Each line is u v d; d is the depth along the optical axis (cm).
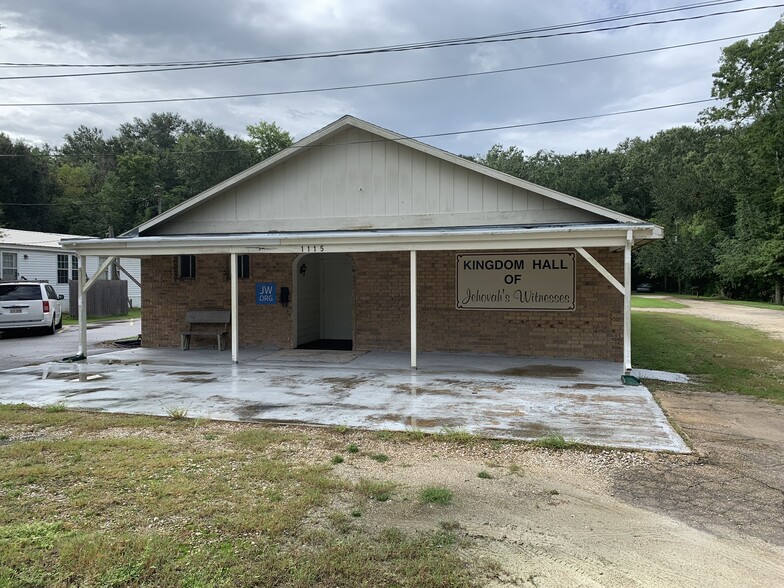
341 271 1463
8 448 554
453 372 998
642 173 5938
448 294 1213
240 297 1336
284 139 5434
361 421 667
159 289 1380
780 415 727
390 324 1250
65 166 5584
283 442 582
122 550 341
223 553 339
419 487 459
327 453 548
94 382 930
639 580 321
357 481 470
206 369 1052
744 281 4516
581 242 916
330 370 1029
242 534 367
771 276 4084
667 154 6050
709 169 5081
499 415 696
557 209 1104
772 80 3619
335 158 1234
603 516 409
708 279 5134
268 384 903
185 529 372
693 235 5059
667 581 321
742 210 4375
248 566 325
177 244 1116
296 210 1259
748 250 4209
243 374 996
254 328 1331
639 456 545
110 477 471
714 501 439
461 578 317
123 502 418
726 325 1886
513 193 1129
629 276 904
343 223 1229
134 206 5109
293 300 1316
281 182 1267
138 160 5112
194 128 7650
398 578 316
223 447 563
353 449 557
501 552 351
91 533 364
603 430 629
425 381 920
